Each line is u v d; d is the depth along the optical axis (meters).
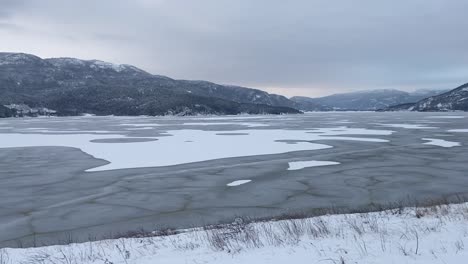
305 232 8.38
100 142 41.47
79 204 16.41
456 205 11.73
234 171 23.22
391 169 23.27
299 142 39.31
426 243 6.62
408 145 35.66
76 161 27.94
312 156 29.11
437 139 41.09
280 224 9.91
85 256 7.96
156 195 17.69
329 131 55.47
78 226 13.51
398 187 18.45
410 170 22.88
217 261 6.51
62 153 32.44
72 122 101.88
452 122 78.94
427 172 22.19
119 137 47.91
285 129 61.34
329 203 15.74
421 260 5.65
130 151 33.03
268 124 79.50
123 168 24.77
